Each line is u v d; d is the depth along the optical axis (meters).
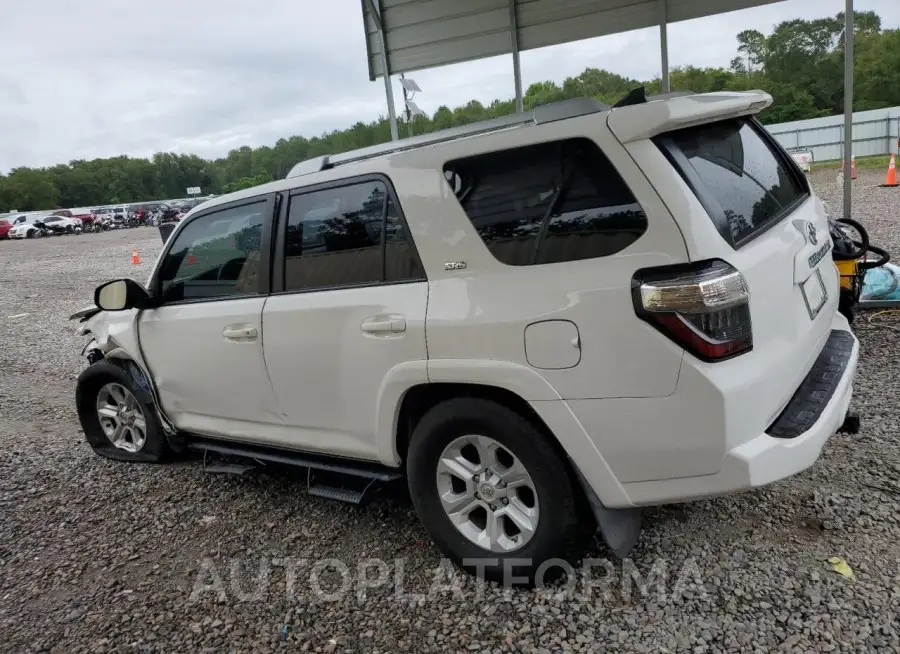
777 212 2.95
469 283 2.75
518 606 2.75
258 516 3.80
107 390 4.77
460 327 2.72
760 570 2.81
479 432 2.79
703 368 2.30
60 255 27.08
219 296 3.82
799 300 2.77
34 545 3.72
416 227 2.90
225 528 3.70
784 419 2.56
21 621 3.03
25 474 4.75
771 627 2.48
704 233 2.34
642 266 2.38
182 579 3.24
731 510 3.27
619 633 2.54
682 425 2.36
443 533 2.99
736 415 2.32
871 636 2.39
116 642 2.81
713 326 2.30
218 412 3.91
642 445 2.44
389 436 3.07
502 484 2.81
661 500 2.49
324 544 3.42
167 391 4.20
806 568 2.79
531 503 2.82
